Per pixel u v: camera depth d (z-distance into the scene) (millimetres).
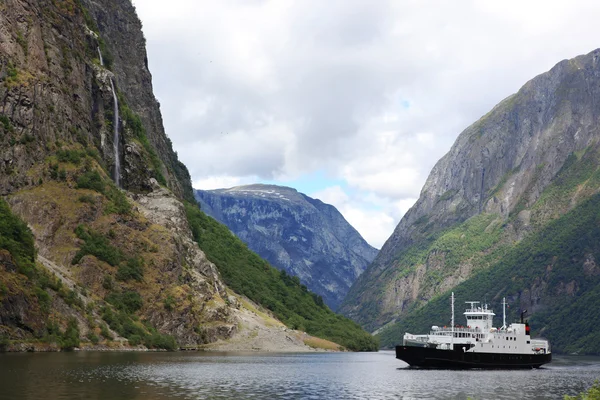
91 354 191875
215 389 138125
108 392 122875
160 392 128000
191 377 155250
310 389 150250
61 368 152125
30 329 188250
